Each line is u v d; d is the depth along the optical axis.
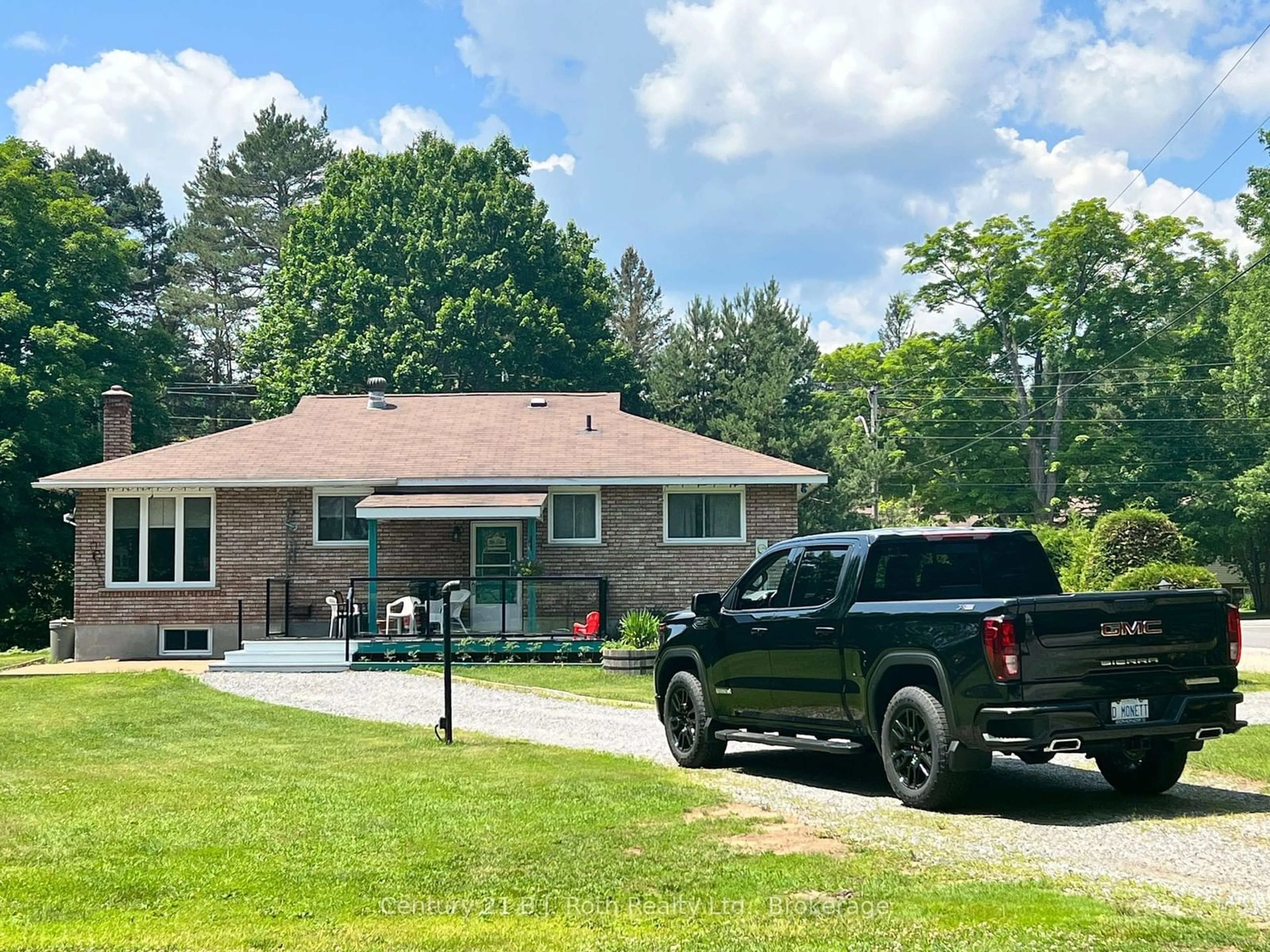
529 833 8.38
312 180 75.81
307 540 26.50
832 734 10.37
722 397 51.75
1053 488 55.50
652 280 82.38
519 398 31.55
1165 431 53.88
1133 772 9.98
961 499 56.00
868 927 6.09
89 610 26.42
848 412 59.56
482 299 49.66
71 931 6.28
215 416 68.75
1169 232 53.72
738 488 26.61
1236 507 50.03
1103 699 8.95
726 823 8.66
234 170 75.75
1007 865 7.41
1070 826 8.65
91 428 40.53
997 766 11.64
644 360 78.88
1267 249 46.97
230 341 74.44
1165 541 22.97
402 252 51.94
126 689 20.30
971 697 8.90
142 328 45.12
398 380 48.25
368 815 9.06
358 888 7.05
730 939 5.96
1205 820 8.88
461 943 6.02
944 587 10.44
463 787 10.23
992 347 56.53
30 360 37.47
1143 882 6.96
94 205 42.09
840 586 10.35
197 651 26.45
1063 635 8.89
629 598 26.48
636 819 8.83
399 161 54.62
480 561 26.66
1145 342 53.19
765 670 11.06
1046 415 56.00
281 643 23.73
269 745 13.50
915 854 7.70
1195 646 9.24
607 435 28.47
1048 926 6.01
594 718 16.14
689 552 26.52
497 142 57.28
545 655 23.81
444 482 25.83
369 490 26.52
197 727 15.52
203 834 8.48
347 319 49.81
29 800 10.05
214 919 6.48
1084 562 24.75
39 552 38.75
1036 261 55.72
